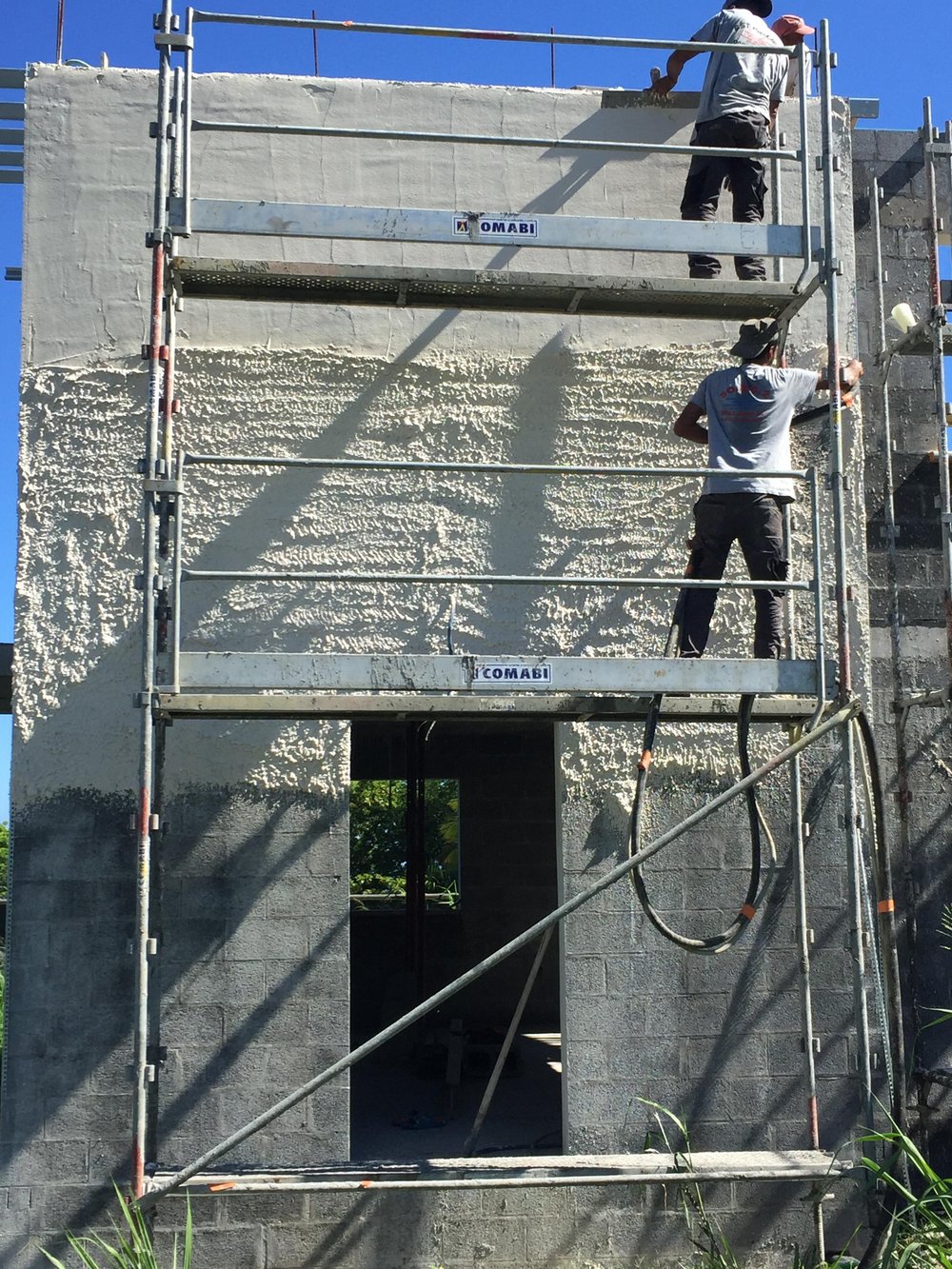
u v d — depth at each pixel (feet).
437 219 17.67
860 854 19.92
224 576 16.49
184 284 18.58
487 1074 29.12
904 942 21.22
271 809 19.89
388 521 20.71
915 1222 18.71
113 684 19.93
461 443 21.01
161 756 18.97
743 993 20.16
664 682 17.16
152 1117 18.79
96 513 20.25
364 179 21.47
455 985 16.11
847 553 21.53
